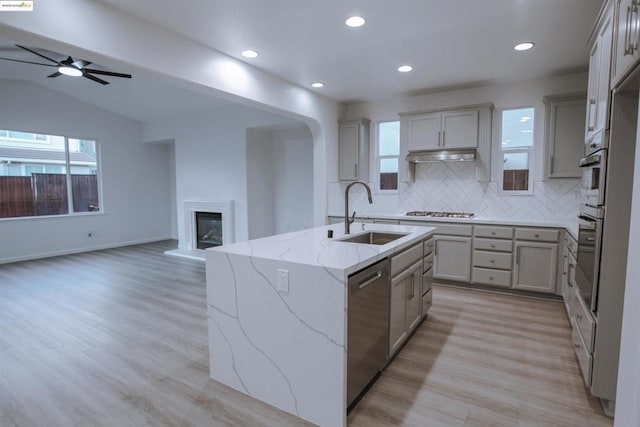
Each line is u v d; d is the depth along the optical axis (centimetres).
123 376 240
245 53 343
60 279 485
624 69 163
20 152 609
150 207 805
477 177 445
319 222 531
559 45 326
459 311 358
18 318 344
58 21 222
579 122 377
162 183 830
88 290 434
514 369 246
